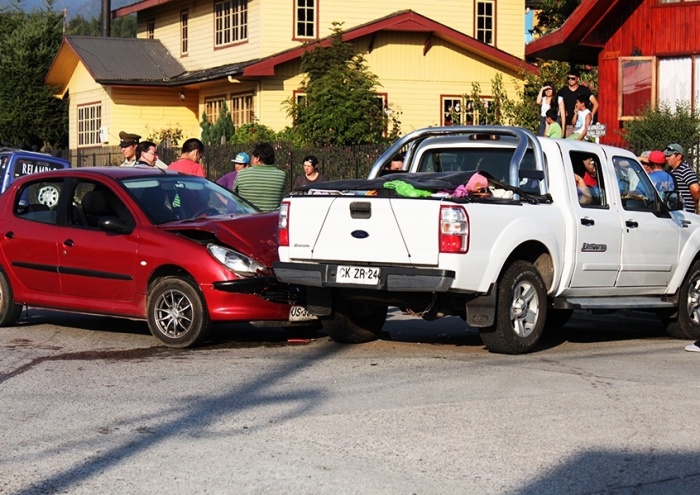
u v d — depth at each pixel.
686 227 11.88
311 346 10.73
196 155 14.30
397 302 10.05
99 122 38.53
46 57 45.91
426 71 32.53
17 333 11.70
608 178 11.13
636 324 13.39
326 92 27.05
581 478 5.98
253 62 30.69
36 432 7.08
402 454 6.45
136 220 10.98
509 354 10.12
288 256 10.02
